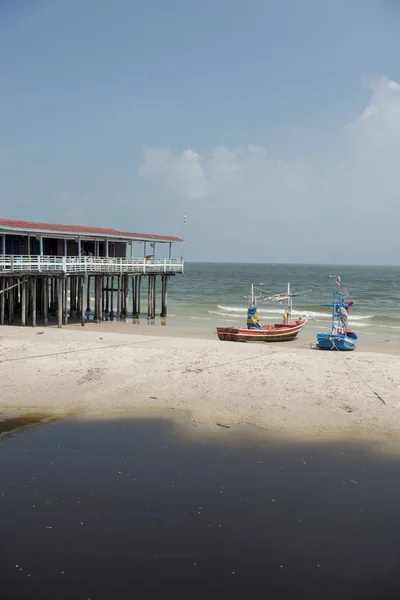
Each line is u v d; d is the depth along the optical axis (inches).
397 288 3462.1
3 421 535.5
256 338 1122.0
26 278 1168.2
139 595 277.4
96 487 392.5
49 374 689.0
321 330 1376.7
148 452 459.5
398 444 482.9
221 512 359.9
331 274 6343.5
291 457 452.8
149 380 666.8
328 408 571.2
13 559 305.1
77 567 299.0
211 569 299.9
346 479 412.8
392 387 640.4
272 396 608.4
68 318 1464.1
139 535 331.0
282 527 343.0
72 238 1296.8
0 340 892.0
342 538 332.2
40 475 411.5
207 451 463.2
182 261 1642.5
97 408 573.9
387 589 285.1
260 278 5036.9
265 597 277.9
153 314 1558.8
